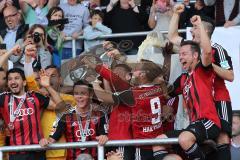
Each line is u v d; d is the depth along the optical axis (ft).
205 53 26.40
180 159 26.73
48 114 30.55
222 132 27.02
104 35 38.73
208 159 27.22
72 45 39.11
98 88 28.96
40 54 35.37
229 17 39.55
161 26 39.34
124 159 28.32
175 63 31.86
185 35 38.73
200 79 27.07
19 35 38.75
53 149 28.32
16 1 42.91
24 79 30.32
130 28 40.14
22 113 29.91
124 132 28.60
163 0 39.27
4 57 31.83
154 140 26.94
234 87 36.11
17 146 28.32
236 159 31.83
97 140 27.99
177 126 31.07
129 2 40.45
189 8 40.55
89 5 41.93
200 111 26.78
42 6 40.78
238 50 36.94
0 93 31.01
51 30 37.76
